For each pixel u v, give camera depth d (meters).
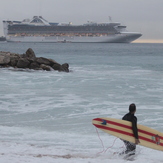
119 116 16.47
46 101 20.75
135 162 8.23
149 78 36.81
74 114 16.95
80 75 39.28
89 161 8.12
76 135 12.67
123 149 10.27
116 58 85.19
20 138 11.93
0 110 17.94
